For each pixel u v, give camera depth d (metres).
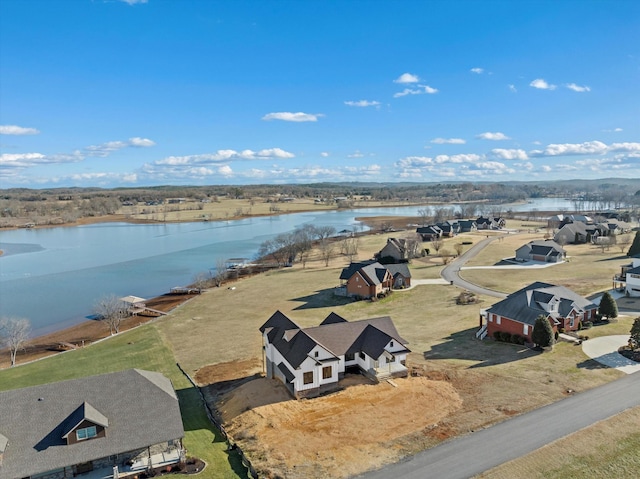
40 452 28.02
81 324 73.88
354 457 29.53
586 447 28.84
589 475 26.19
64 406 30.59
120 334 65.31
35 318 76.94
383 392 39.53
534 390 37.56
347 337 44.59
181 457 29.84
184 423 36.62
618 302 63.94
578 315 52.47
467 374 42.22
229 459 30.69
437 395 38.16
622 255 101.44
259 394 40.22
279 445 31.70
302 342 41.25
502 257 109.44
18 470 26.88
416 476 27.05
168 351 55.44
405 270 83.50
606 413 32.97
